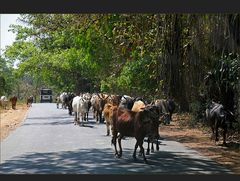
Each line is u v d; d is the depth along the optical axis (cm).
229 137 1827
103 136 1984
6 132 2258
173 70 1553
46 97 9062
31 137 1989
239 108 1792
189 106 2341
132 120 1277
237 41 1350
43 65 4994
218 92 1853
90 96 3653
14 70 5719
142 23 1755
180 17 1484
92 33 1927
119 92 4050
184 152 1477
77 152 1484
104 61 2800
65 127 2497
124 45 1975
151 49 1869
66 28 2303
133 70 2609
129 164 1241
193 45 1548
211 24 1379
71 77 6059
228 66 1739
